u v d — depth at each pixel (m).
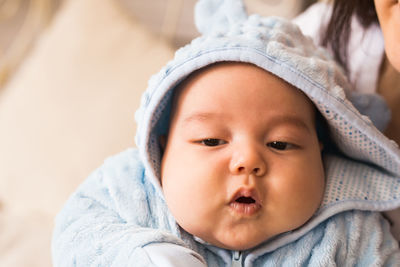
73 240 0.77
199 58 0.76
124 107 1.39
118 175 0.87
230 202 0.73
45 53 1.60
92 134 1.38
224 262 0.80
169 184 0.78
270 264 0.78
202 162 0.75
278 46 0.76
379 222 0.84
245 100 0.75
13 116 1.52
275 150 0.76
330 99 0.75
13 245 1.31
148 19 1.75
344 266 0.78
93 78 1.47
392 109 0.96
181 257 0.65
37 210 1.40
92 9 1.60
